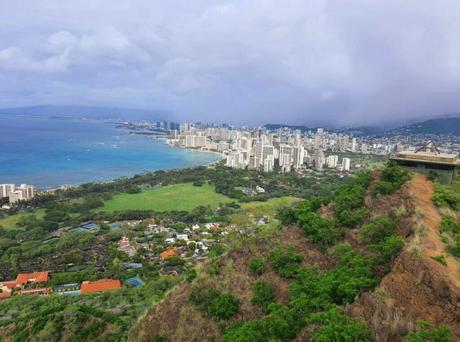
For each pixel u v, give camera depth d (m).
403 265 25.66
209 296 33.94
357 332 22.34
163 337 33.06
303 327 25.83
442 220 31.14
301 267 33.50
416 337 20.55
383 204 37.00
